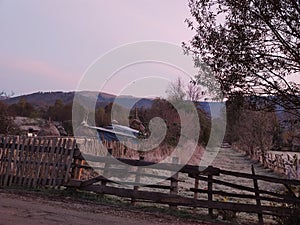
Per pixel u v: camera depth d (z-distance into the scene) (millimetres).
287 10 6855
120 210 7863
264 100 7582
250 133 28375
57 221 6199
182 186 13289
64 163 9641
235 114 8836
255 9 7109
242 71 7422
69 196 8852
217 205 8164
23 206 7258
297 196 8602
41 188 9531
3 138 10203
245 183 16297
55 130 23344
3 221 5789
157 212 7965
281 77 7371
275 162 23703
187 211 8492
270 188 14875
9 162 9977
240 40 7324
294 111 7645
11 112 26422
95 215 7082
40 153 9883
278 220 7910
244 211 8031
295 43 7094
